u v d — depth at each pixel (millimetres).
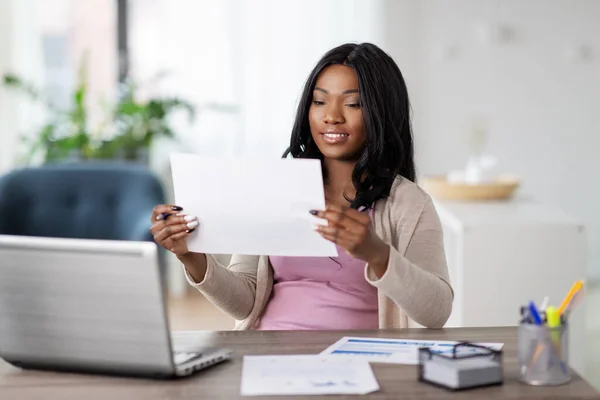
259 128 5727
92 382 1464
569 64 5812
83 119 5285
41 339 1493
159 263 1383
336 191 2086
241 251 1748
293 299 2000
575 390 1396
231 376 1480
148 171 4070
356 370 1499
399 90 2025
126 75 5801
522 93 5828
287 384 1425
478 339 1719
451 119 5832
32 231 3951
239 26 5676
